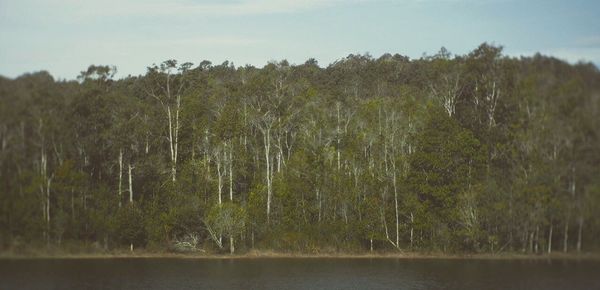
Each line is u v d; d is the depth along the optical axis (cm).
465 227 5922
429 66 7894
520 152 4134
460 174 6362
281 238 7000
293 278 4922
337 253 6806
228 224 6738
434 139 6712
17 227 3534
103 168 5894
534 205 3719
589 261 3041
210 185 7512
